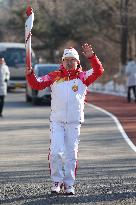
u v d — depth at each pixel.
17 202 14.51
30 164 20.30
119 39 75.94
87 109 43.72
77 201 14.52
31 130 30.86
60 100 15.09
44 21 77.56
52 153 15.07
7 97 58.91
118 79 63.94
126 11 67.19
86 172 18.58
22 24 92.50
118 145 25.09
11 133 29.59
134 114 39.56
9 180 17.39
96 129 30.98
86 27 77.12
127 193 15.36
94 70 15.15
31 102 51.91
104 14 73.50
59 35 82.12
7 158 21.70
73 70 15.20
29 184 16.73
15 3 93.75
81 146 24.75
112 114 39.62
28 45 15.02
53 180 15.24
